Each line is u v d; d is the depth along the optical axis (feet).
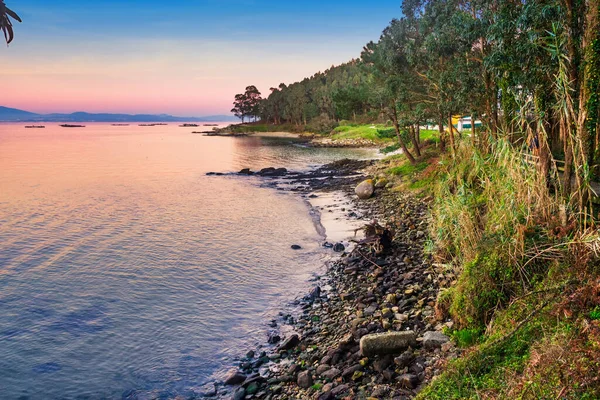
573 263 31.09
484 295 34.04
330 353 36.22
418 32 93.50
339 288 52.85
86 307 48.93
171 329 43.88
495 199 44.47
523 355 25.67
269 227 84.64
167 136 636.48
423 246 62.28
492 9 58.65
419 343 34.65
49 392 33.78
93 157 265.95
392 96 110.01
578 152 37.11
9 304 49.67
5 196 122.72
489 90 66.85
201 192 129.90
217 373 36.42
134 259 65.57
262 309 48.24
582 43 40.70
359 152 268.00
